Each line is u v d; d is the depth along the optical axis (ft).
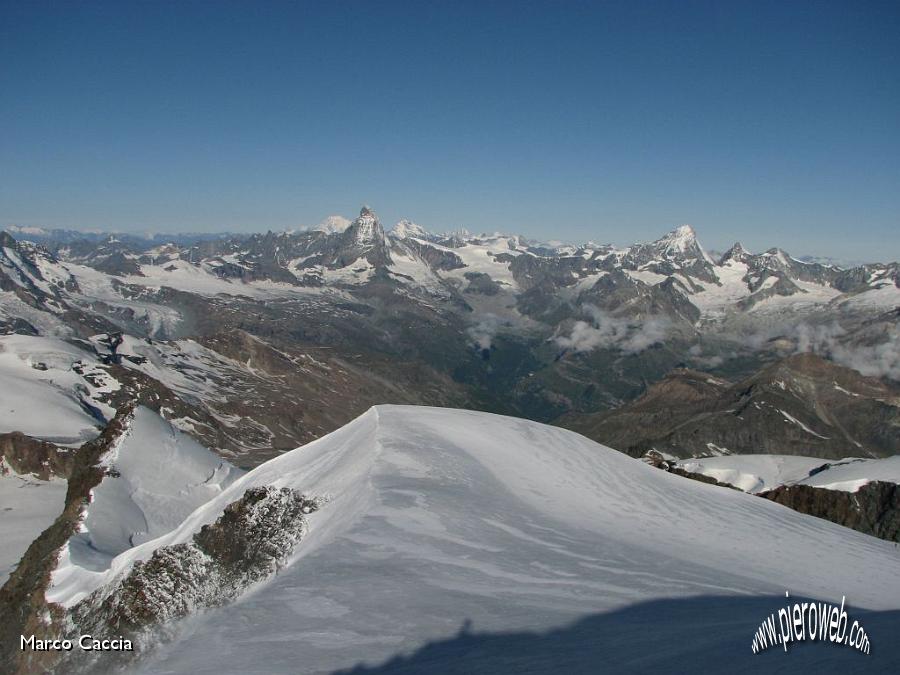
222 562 118.11
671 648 63.31
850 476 344.28
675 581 101.71
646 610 83.71
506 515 122.62
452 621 76.48
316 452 170.19
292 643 73.51
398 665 66.23
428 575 90.74
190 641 78.89
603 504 154.71
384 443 152.76
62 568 154.71
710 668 55.31
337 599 83.46
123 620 108.68
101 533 203.62
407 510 114.52
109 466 256.11
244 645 74.59
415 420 180.55
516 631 73.51
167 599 109.91
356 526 107.24
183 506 252.42
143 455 272.10
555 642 69.36
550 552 106.63
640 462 214.90
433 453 151.84
